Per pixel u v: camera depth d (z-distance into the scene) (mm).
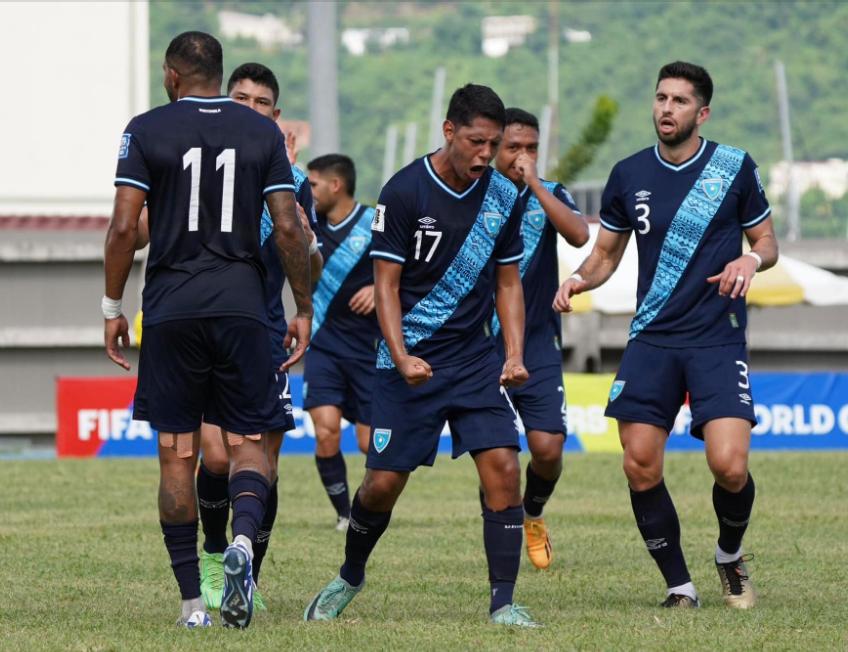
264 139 22047
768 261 24688
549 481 30344
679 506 41750
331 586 23594
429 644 20516
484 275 22938
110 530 35969
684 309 24734
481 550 32375
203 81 22109
